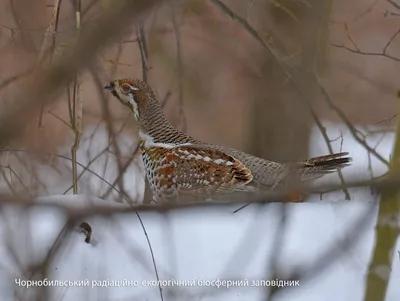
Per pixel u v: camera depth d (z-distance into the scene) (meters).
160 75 18.59
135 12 2.65
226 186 10.76
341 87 21.75
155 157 11.16
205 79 22.22
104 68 14.02
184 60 19.92
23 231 5.25
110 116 14.44
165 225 8.11
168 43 19.72
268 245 7.98
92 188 14.21
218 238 8.53
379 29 23.92
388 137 18.81
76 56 2.72
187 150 10.96
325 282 7.89
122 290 7.62
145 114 11.54
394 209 7.32
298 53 14.49
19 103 2.75
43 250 5.94
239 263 7.97
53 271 7.61
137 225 8.46
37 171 11.73
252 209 9.03
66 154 15.10
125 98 11.77
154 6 2.70
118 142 15.31
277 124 17.58
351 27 22.67
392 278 8.19
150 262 8.05
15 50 11.11
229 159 10.87
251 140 18.31
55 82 2.74
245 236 8.08
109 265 7.90
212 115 23.34
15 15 11.98
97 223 8.16
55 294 7.41
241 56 19.61
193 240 8.49
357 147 18.80
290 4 15.73
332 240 7.98
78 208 3.65
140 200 13.96
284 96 17.45
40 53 9.78
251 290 7.63
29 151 4.24
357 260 8.08
